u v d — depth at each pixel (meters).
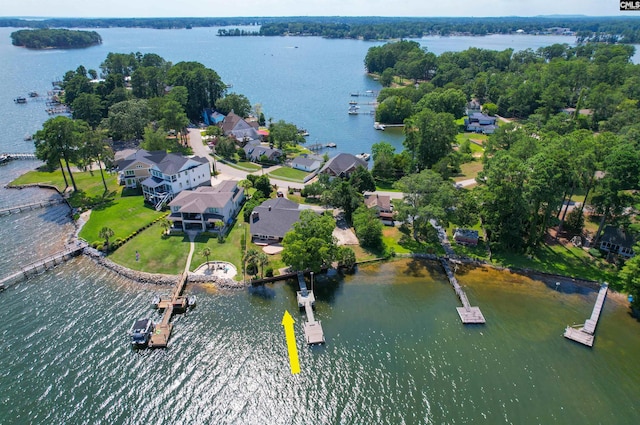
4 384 49.47
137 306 62.84
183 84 172.75
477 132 161.88
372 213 80.50
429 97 170.00
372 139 153.25
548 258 74.75
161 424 45.16
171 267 71.38
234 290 66.38
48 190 102.31
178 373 51.44
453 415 46.50
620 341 56.91
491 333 58.38
